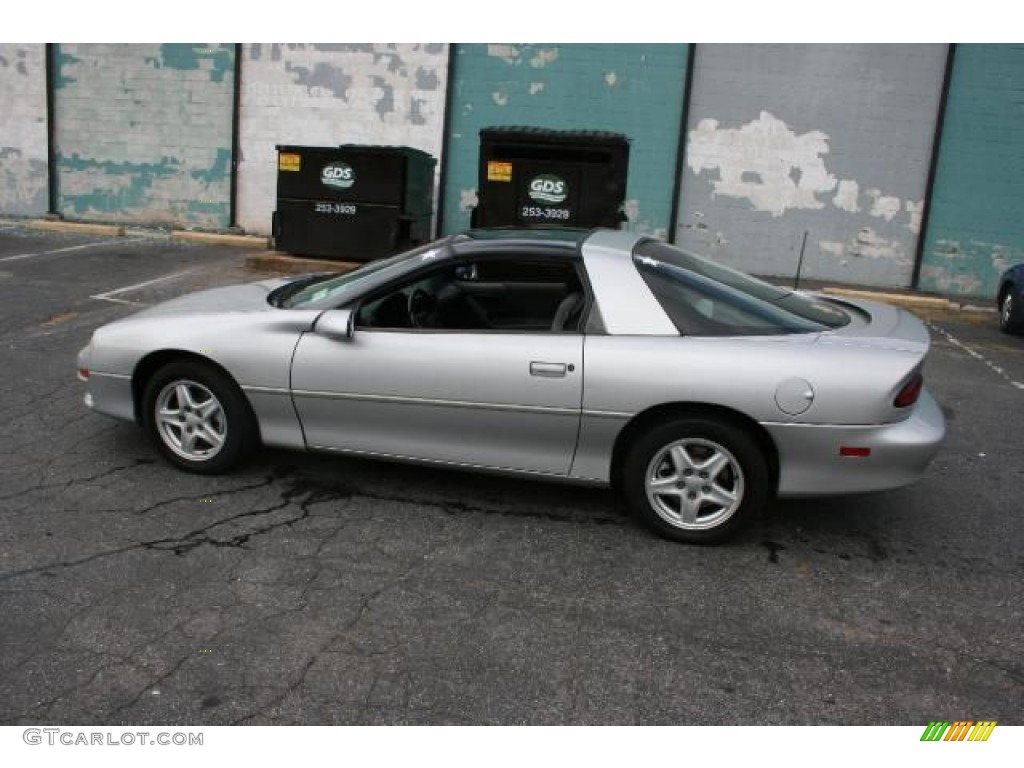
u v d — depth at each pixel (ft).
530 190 32.86
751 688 10.02
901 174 39.88
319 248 36.17
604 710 9.55
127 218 46.55
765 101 40.19
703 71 40.32
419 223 37.96
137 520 13.37
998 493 16.07
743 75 40.09
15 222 46.19
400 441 13.99
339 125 43.62
